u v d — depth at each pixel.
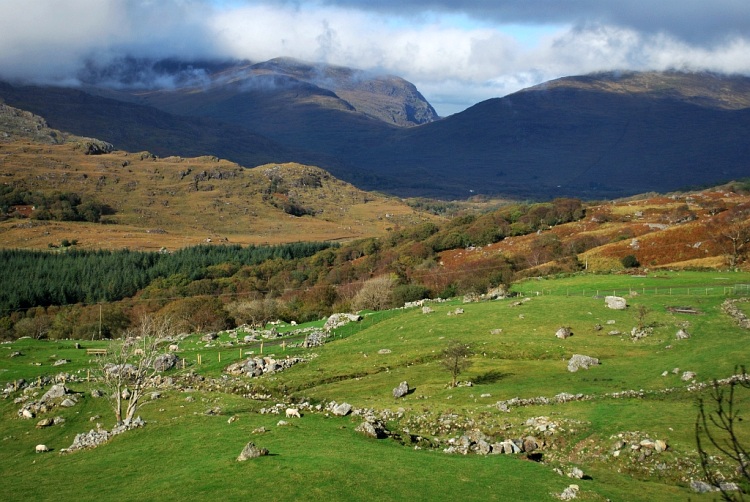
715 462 41.16
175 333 134.62
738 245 152.50
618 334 86.69
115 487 38.72
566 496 35.97
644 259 164.00
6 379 83.75
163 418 63.06
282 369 87.75
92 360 94.88
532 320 96.19
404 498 34.28
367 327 114.62
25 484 41.72
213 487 35.66
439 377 76.00
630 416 51.03
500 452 46.03
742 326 81.19
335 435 47.59
